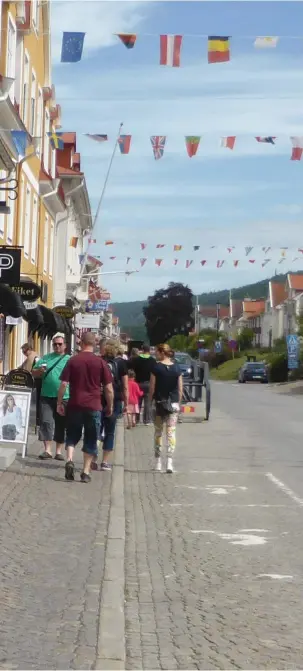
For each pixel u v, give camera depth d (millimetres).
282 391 58938
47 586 8125
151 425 27672
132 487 15031
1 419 16719
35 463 16438
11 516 11367
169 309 151250
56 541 10094
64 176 48375
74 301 50812
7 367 29344
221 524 11758
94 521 11328
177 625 7262
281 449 21531
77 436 14703
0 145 17953
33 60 31281
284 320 134125
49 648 6359
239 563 9547
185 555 9914
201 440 23531
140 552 10047
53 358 17125
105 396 14859
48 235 40188
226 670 6195
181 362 31938
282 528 11516
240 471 17250
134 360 27266
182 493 14398
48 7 33625
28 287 25297
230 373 101188
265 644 6781
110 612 7316
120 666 6043
